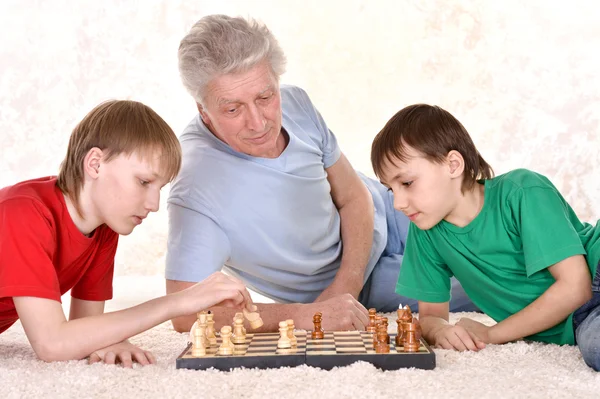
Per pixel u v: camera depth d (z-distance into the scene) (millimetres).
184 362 1588
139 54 4523
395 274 2625
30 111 4512
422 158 1816
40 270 1647
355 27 4531
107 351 1685
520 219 1828
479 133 4473
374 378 1448
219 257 2164
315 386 1408
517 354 1711
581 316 1752
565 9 4379
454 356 1690
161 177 1741
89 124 1733
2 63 4500
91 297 1945
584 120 4379
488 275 1927
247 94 2004
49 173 4523
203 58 1980
